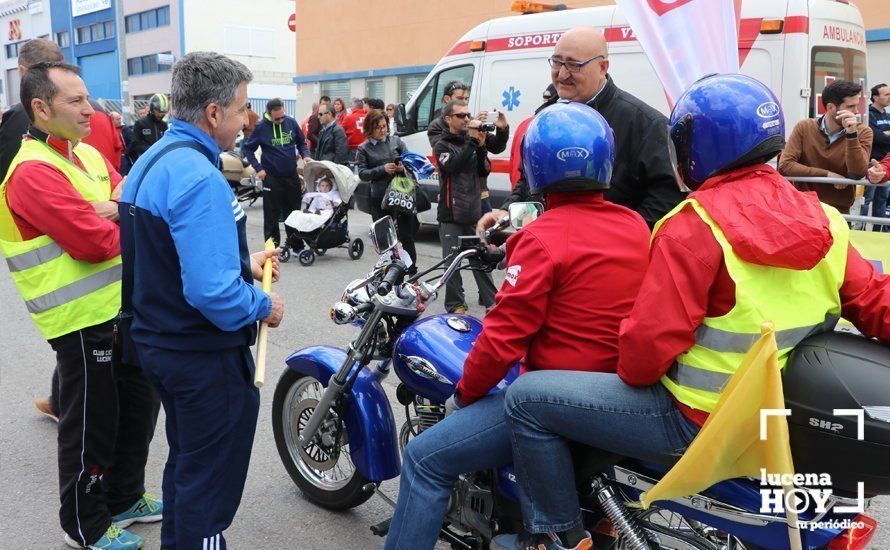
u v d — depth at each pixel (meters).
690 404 1.90
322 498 3.55
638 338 1.89
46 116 3.00
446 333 2.81
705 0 4.13
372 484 3.34
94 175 3.36
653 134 3.44
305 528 3.42
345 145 12.26
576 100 3.58
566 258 2.14
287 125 9.38
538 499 2.20
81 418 3.07
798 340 1.85
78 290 3.01
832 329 1.97
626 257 2.18
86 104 3.06
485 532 2.63
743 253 1.77
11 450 4.19
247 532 3.38
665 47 4.21
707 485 1.87
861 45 7.66
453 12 18.81
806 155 6.72
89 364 3.05
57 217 2.91
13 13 55.47
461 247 2.89
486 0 17.94
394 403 4.68
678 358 1.92
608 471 2.22
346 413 3.19
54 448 4.22
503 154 8.93
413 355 2.80
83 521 3.13
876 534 3.25
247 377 2.65
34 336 6.39
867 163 6.37
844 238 1.96
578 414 2.06
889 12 11.63
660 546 2.20
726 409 1.76
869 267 1.99
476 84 9.11
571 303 2.17
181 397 2.53
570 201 2.21
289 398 3.64
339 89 22.92
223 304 2.38
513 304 2.18
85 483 3.11
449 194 6.61
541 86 8.41
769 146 1.89
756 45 6.87
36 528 3.40
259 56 43.25
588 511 2.36
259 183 13.55
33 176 2.93
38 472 3.93
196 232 2.36
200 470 2.58
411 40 20.05
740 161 1.89
